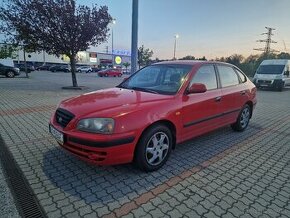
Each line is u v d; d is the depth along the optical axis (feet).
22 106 28.04
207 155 14.33
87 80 82.74
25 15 44.11
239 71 18.84
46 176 11.23
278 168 12.90
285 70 59.41
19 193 9.84
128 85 15.37
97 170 11.88
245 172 12.31
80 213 8.70
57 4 44.70
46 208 8.93
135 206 9.19
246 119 19.40
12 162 12.63
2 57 135.33
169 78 14.28
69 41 46.83
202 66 14.88
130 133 10.39
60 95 38.40
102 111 10.57
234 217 8.75
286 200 9.93
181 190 10.40
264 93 53.62
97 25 47.55
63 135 10.79
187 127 13.21
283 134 19.15
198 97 13.73
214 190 10.48
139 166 11.41
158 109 11.50
